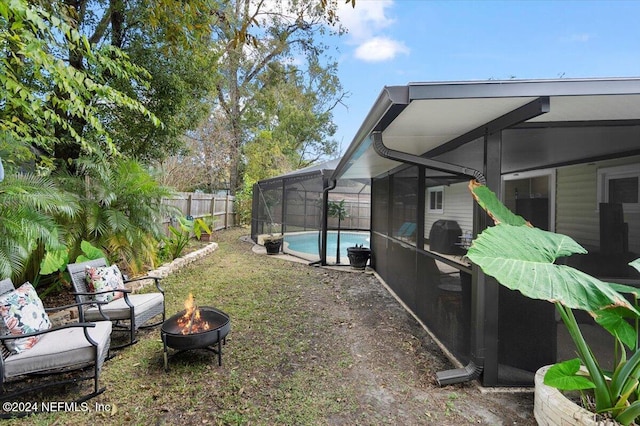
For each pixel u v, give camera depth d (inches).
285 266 340.5
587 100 99.3
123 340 159.9
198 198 496.4
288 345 154.4
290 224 431.2
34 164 204.1
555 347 123.0
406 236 216.7
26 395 113.7
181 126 319.3
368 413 105.2
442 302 157.8
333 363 137.9
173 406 108.3
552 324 123.1
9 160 164.7
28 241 147.6
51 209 160.9
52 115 169.3
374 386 120.9
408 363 139.2
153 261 259.8
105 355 126.3
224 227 647.1
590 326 126.0
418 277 191.6
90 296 157.1
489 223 125.9
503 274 77.0
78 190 213.8
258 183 526.9
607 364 123.6
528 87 93.3
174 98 280.2
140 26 257.4
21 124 170.9
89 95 172.2
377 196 319.3
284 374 128.8
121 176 234.7
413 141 158.7
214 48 327.0
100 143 262.8
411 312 203.3
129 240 222.5
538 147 130.1
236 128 778.2
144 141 296.4
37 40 134.4
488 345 120.2
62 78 142.7
